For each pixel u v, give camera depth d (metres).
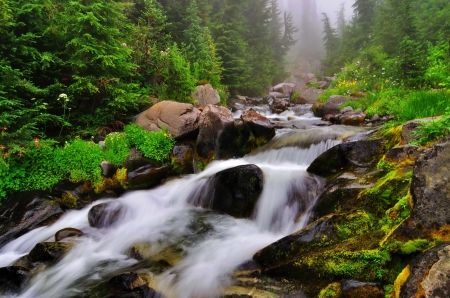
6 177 6.70
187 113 9.75
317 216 4.96
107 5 9.34
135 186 7.86
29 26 8.76
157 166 8.32
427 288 2.24
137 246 5.27
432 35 18.50
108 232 6.11
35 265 5.00
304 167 7.55
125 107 10.06
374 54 20.33
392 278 2.97
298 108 18.16
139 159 8.52
